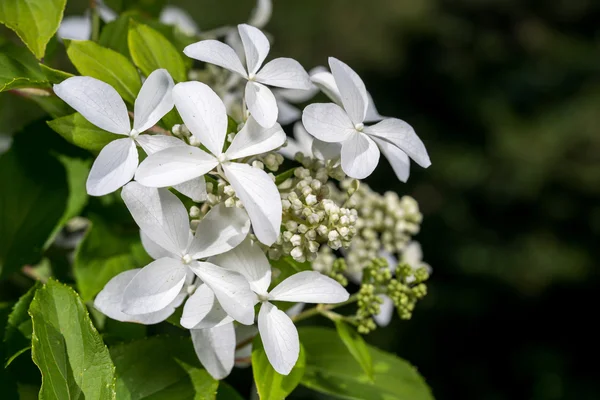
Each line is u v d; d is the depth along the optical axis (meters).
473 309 1.91
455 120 2.21
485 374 1.89
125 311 0.39
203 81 0.50
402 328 1.84
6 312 0.45
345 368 0.47
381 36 2.29
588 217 2.02
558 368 1.90
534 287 1.97
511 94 2.21
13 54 0.46
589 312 1.95
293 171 0.42
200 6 1.90
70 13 0.95
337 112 0.41
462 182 2.05
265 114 0.41
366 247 0.49
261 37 0.42
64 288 0.41
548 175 2.05
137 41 0.45
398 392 0.47
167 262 0.40
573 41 2.38
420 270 0.46
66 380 0.40
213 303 0.41
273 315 0.41
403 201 0.50
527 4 2.36
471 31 2.34
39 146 0.48
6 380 0.43
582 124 2.08
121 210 0.48
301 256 0.40
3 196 0.47
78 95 0.40
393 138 0.42
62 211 0.48
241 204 0.40
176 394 0.43
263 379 0.42
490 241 2.01
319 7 2.27
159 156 0.39
